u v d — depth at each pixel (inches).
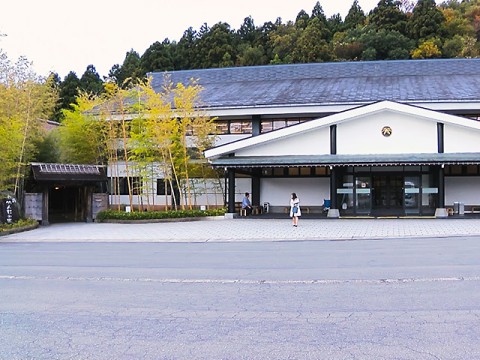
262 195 1090.7
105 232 760.3
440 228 683.4
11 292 302.4
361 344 190.9
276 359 175.8
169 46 2306.8
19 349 191.9
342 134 926.4
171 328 217.3
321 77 1352.1
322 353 181.0
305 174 1069.8
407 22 2245.3
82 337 206.4
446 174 1004.6
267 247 534.0
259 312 243.0
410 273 341.7
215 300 271.4
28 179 967.0
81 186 1032.2
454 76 1255.5
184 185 1101.7
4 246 603.8
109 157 1084.5
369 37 2122.3
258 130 1115.9
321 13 2706.7
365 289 292.0
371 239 590.6
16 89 921.5
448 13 2362.2
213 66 2133.4
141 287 311.9
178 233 708.7
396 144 906.7
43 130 1067.9
